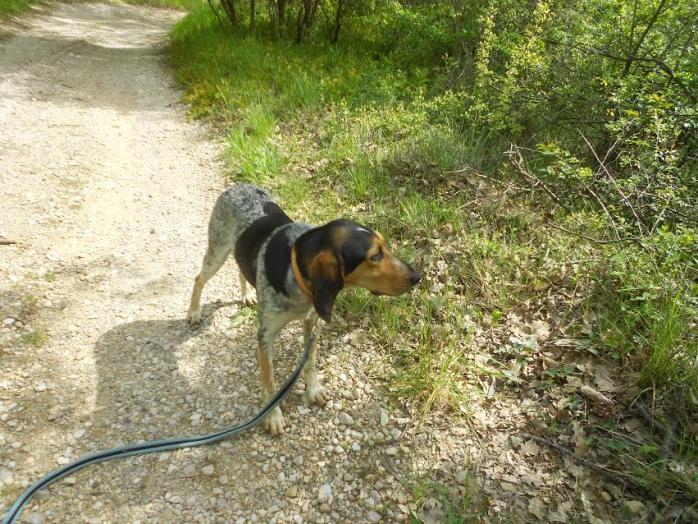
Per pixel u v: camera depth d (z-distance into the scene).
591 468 1.14
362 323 1.56
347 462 1.18
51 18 7.05
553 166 2.12
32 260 1.77
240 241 1.35
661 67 2.05
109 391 1.32
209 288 1.77
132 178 2.52
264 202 1.43
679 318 1.29
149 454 1.17
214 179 2.55
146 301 1.68
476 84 2.75
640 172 1.83
